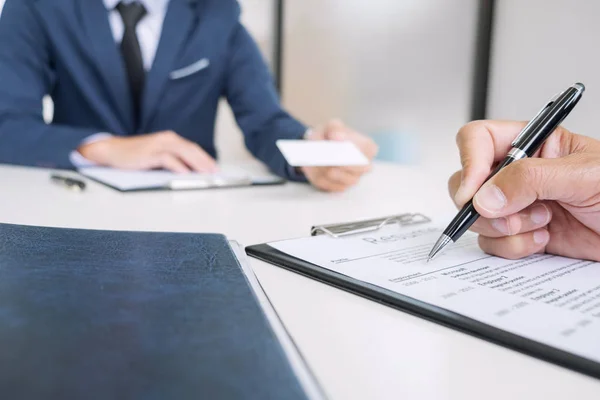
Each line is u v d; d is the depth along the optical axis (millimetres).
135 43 1225
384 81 2096
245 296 256
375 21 2102
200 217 542
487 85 1751
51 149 888
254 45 1321
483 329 250
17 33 1115
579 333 246
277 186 771
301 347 238
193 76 1237
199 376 171
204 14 1281
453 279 327
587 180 345
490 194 361
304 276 345
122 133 1190
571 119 1477
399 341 246
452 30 1825
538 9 1590
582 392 202
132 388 161
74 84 1179
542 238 380
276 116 1078
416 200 674
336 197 688
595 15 1441
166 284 270
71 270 283
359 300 302
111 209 568
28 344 188
